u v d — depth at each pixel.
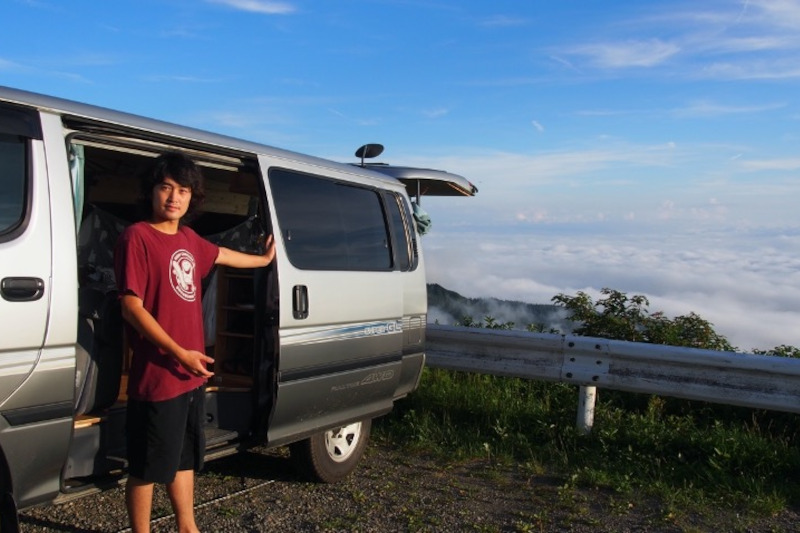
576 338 6.59
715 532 4.75
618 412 6.82
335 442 5.29
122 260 3.31
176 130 3.94
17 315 2.99
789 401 5.93
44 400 3.11
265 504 4.81
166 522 4.36
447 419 6.84
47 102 3.33
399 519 4.70
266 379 4.30
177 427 3.38
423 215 7.08
